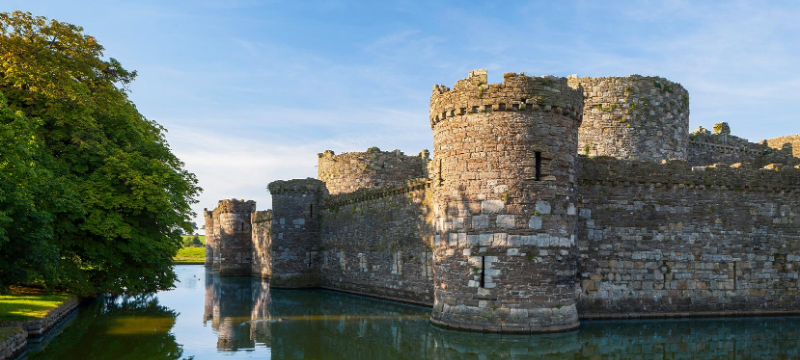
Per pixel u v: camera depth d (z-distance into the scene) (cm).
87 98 2705
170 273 2941
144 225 2811
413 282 3253
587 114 3025
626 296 2497
